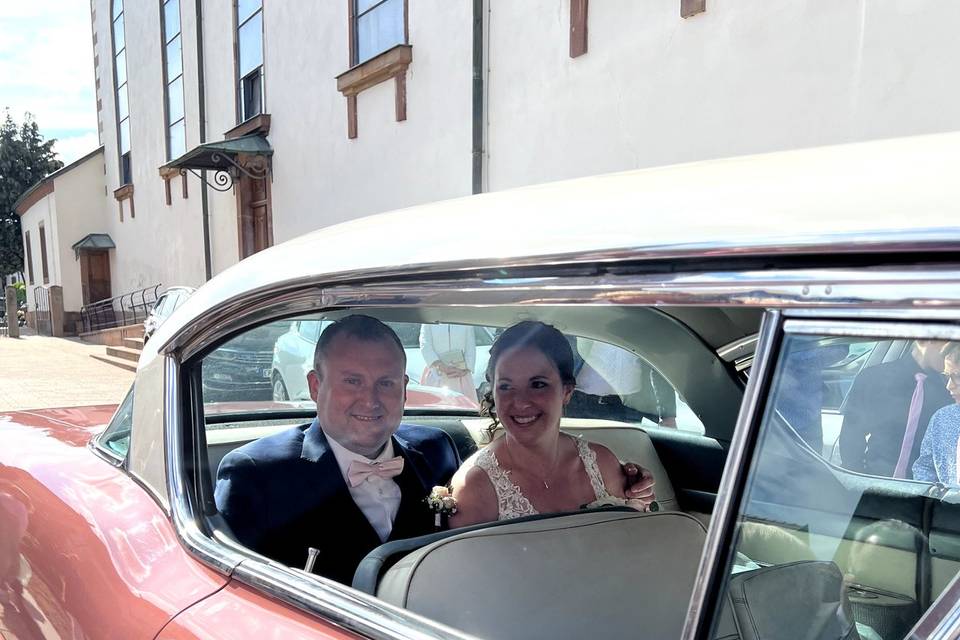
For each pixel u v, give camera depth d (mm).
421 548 1270
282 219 9922
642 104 4988
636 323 1535
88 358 14047
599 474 1659
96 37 18562
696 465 1859
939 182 708
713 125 4570
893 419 933
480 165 6344
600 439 1776
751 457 831
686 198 875
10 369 12141
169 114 13875
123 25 16609
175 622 1199
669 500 1861
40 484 1783
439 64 6742
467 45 6375
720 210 823
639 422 1879
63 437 2082
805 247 727
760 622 912
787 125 4184
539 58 5758
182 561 1328
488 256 970
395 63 7105
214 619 1172
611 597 1184
